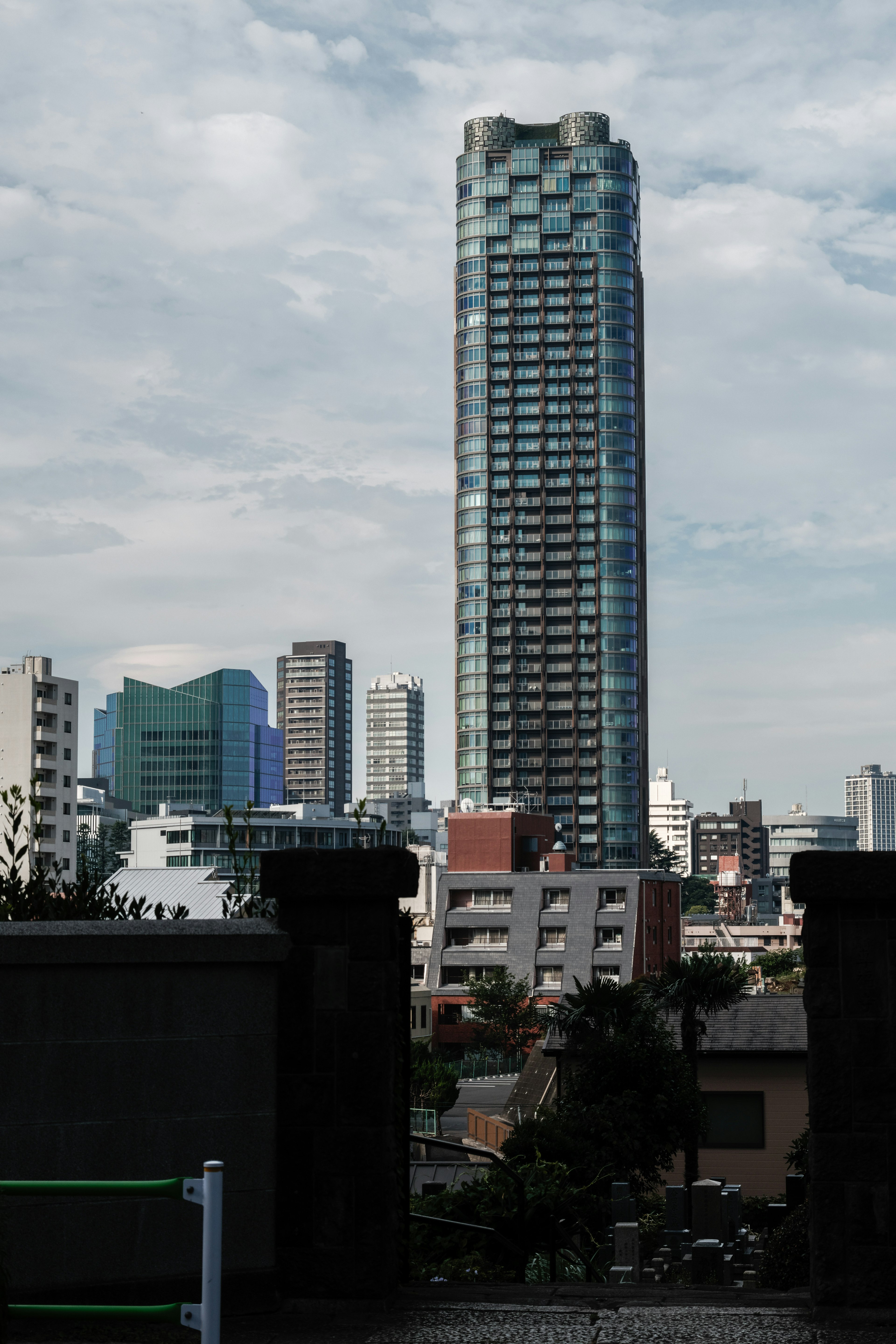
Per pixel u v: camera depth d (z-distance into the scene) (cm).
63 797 16362
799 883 703
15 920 813
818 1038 702
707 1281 1806
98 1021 695
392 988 729
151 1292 688
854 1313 683
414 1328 674
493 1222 1370
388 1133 722
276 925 736
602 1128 3394
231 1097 712
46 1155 681
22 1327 665
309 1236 711
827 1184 694
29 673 16262
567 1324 682
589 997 3641
